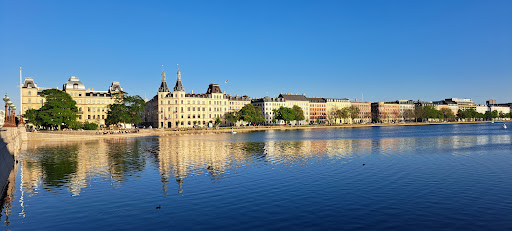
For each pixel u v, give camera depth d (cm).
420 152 8481
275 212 3666
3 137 5744
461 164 6456
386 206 3812
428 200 4019
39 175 5838
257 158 7725
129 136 16238
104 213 3728
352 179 5231
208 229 3216
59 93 15925
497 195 4181
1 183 4534
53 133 14012
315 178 5344
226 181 5197
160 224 3362
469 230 3089
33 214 3734
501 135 14712
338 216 3506
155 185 4984
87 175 5797
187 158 7806
